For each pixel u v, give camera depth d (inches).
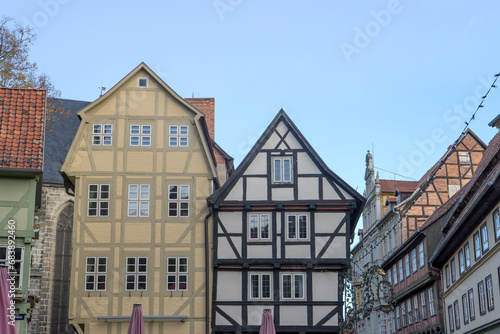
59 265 1760.6
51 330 1717.5
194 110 1249.4
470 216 1127.6
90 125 1242.0
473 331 1219.2
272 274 1193.4
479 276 1165.7
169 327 1163.9
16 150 1053.2
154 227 1203.2
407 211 1774.1
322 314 1173.1
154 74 1259.8
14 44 1316.4
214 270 1193.4
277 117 1247.5
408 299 1754.4
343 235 1201.4
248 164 1230.3
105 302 1169.4
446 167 1790.1
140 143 1238.3
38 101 1138.0
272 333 1042.1
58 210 1780.3
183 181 1226.0
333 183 1219.9
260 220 1211.9
